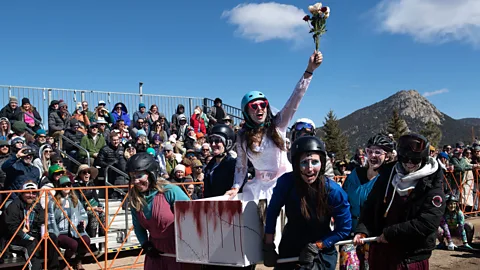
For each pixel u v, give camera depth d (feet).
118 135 32.40
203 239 11.71
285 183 11.57
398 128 151.53
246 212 11.21
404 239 11.41
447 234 27.58
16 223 21.17
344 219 11.25
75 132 35.73
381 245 11.82
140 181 12.91
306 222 11.49
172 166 32.32
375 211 12.10
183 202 12.05
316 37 12.66
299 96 13.04
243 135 14.07
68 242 22.12
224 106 57.00
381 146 14.03
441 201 11.04
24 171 24.11
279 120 13.60
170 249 13.16
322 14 12.55
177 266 13.16
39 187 22.43
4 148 26.73
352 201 14.76
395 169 11.80
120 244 26.50
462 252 26.86
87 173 26.03
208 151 32.32
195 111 48.03
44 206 21.80
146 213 13.04
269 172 13.98
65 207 22.34
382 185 12.03
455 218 28.17
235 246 11.21
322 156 11.22
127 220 27.02
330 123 157.79
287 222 11.86
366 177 14.82
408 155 11.19
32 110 39.47
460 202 38.52
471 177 39.40
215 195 15.66
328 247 11.23
